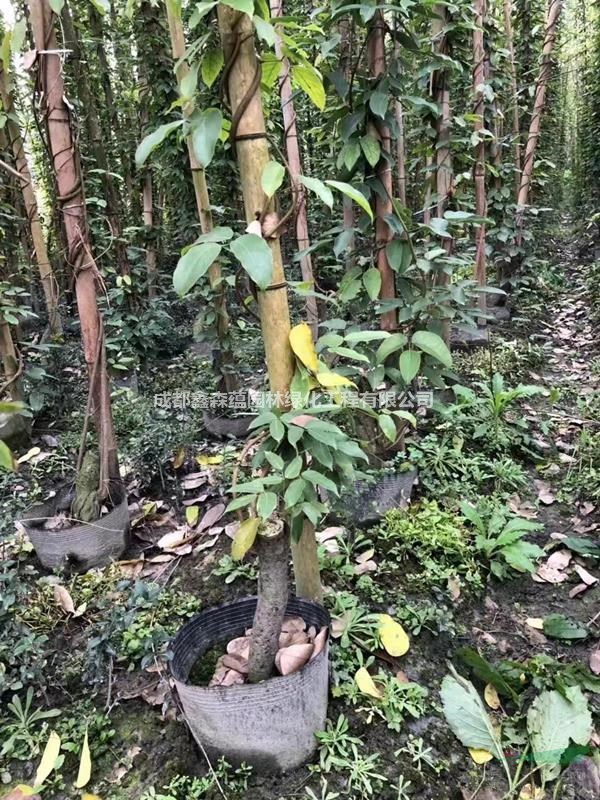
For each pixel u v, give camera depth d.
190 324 5.13
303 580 1.47
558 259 7.05
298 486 1.03
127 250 3.93
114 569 1.92
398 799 1.21
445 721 1.39
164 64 3.74
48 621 1.70
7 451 0.86
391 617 1.65
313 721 1.26
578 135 9.37
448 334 2.88
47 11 1.74
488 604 1.81
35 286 5.10
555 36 4.71
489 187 4.59
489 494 2.31
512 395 2.54
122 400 3.15
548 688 1.45
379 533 1.97
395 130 1.95
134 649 1.54
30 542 2.02
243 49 0.98
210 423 2.93
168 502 2.37
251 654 1.23
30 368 3.15
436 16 1.96
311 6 3.37
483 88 3.36
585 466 2.47
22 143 3.38
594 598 1.82
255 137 1.02
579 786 1.26
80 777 1.28
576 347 4.07
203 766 1.29
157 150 3.98
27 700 1.45
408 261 1.96
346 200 2.89
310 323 2.93
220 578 1.87
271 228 1.05
